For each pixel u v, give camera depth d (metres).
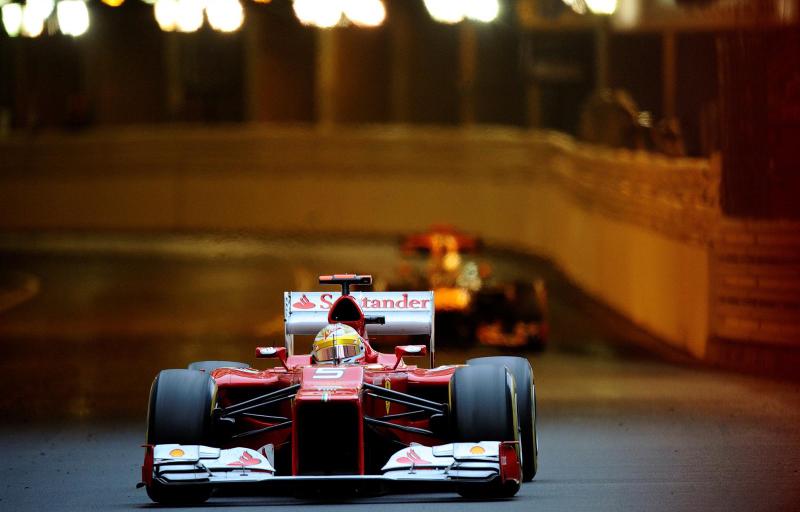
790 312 76.31
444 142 192.62
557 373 76.69
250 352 89.81
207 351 90.62
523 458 36.81
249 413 35.25
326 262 160.38
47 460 44.38
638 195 109.38
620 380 72.44
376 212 194.75
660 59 143.25
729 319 81.56
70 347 93.69
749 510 30.38
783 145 78.88
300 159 196.75
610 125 143.00
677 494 33.28
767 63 79.62
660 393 65.38
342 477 30.62
